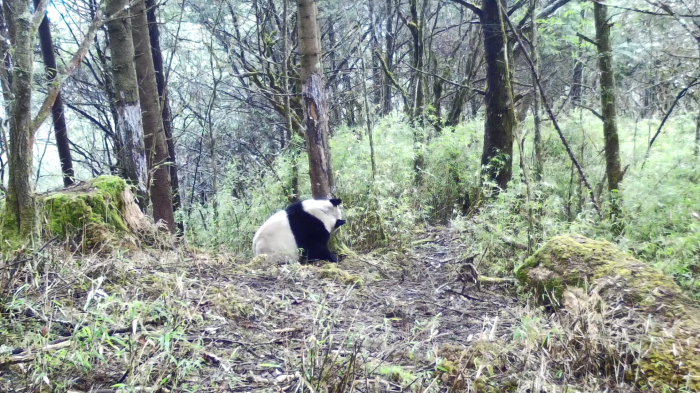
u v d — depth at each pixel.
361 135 9.88
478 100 16.05
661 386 2.88
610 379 2.99
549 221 6.00
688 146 6.64
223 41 12.23
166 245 5.24
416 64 11.08
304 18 6.07
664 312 3.40
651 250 5.13
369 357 3.18
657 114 10.35
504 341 3.45
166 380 2.59
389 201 7.46
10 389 2.45
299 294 4.34
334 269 5.08
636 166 7.09
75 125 15.93
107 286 3.75
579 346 3.25
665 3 6.89
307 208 6.28
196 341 3.14
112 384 2.59
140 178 6.92
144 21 7.59
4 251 3.81
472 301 4.57
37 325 3.08
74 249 4.57
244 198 9.28
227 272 4.77
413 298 4.64
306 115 6.38
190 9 12.03
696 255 4.77
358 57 11.98
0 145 8.14
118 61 6.70
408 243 7.36
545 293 4.25
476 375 2.82
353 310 4.14
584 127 9.30
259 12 12.05
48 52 8.66
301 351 3.05
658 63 8.37
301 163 8.71
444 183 9.58
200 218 9.84
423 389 2.78
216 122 14.29
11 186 4.00
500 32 8.01
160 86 10.01
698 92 7.59
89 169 15.52
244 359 3.03
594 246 4.29
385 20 15.62
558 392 2.83
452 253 6.88
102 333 2.76
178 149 16.19
